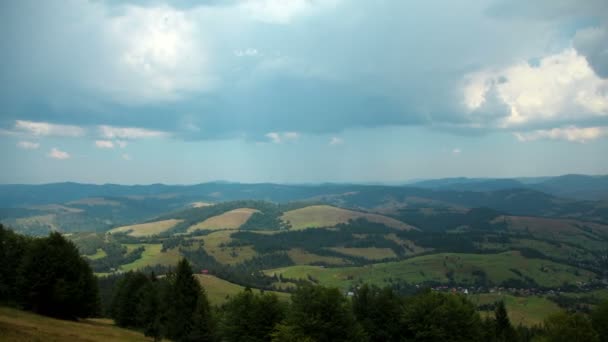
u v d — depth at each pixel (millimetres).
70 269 108000
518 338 136125
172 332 109750
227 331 102000
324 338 92875
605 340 104938
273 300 105312
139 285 132250
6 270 111625
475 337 106375
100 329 103500
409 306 109500
